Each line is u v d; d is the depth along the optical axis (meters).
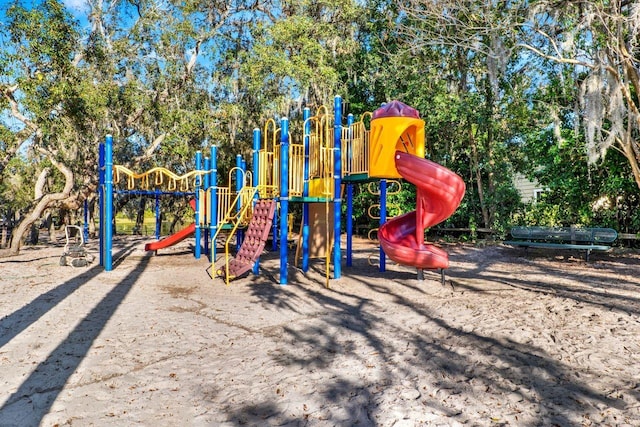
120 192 13.32
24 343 4.75
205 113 19.23
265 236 8.95
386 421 2.98
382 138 9.16
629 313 5.95
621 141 10.95
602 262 11.77
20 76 12.23
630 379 3.70
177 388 3.57
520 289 7.86
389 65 18.70
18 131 14.44
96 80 16.83
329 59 20.67
